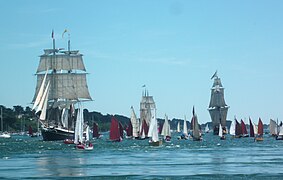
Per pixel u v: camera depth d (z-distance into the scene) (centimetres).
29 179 9231
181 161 12412
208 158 13288
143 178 9156
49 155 15000
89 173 10006
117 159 13212
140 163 11956
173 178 9094
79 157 14050
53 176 9612
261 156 13825
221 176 9269
